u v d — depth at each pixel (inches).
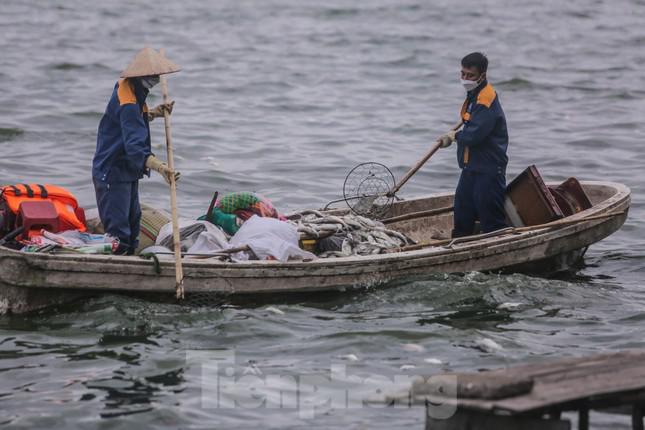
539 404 824.3
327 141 2549.2
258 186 2128.4
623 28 4672.7
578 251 1642.5
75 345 1208.2
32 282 1246.3
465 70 1517.0
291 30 4530.0
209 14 4965.6
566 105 3046.3
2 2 5113.2
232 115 2842.0
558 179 2224.4
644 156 2420.0
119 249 1373.0
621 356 960.3
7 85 3117.6
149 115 1391.5
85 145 2425.0
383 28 4608.8
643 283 1542.8
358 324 1298.0
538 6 5359.3
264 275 1336.1
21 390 1087.6
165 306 1310.3
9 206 1380.4
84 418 1026.7
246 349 1209.4
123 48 3971.5
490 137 1534.2
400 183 1631.4
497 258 1493.6
